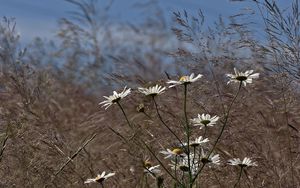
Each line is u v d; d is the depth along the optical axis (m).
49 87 9.30
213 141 6.13
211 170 5.82
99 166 6.20
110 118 7.71
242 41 6.59
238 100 6.56
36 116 7.20
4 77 8.53
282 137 6.29
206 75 6.81
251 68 6.68
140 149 5.89
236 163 4.79
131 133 6.63
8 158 6.03
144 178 5.77
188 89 6.77
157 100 7.00
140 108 4.89
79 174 5.82
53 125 7.63
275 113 6.45
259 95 6.61
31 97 8.36
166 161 5.92
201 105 6.57
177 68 6.93
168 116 6.64
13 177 5.80
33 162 5.92
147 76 7.71
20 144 6.10
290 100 6.47
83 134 7.66
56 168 5.98
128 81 7.43
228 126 6.24
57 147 6.13
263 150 5.99
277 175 5.75
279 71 6.45
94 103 9.41
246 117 6.35
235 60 6.76
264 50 6.46
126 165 6.02
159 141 6.20
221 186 5.69
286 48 6.39
